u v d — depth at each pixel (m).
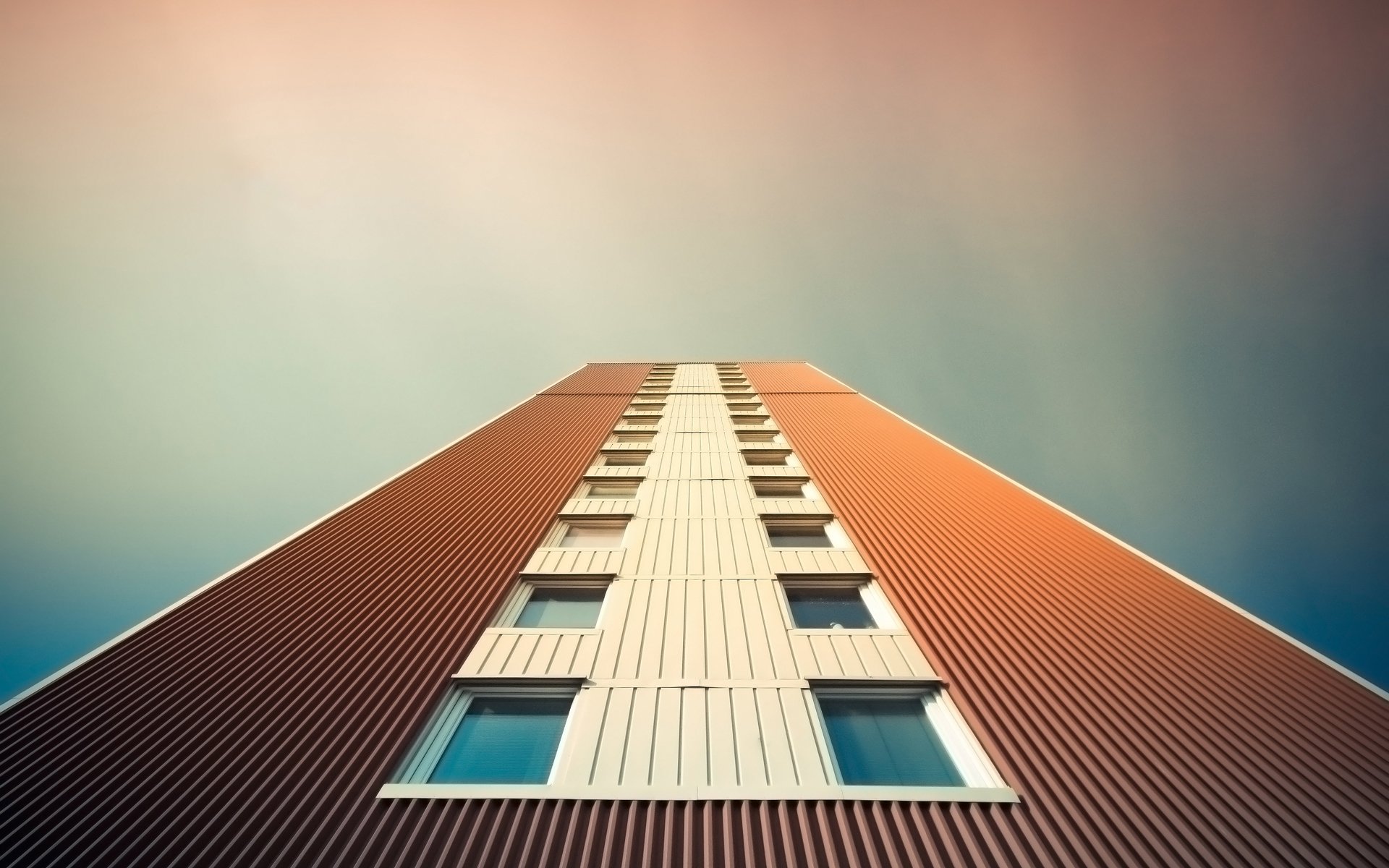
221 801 5.86
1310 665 8.08
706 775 6.20
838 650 8.41
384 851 5.43
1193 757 6.61
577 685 7.65
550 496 13.77
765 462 17.08
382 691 7.39
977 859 5.42
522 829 5.65
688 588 10.00
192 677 7.43
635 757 6.41
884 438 18.58
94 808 5.73
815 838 5.57
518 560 10.84
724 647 8.41
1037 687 7.61
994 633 8.76
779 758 6.43
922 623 8.99
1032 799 6.06
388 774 6.34
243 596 9.12
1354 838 5.74
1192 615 9.23
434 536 11.55
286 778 6.12
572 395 24.83
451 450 16.11
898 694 7.73
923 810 5.91
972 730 7.01
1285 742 6.81
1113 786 6.23
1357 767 6.52
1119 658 8.23
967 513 13.02
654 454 17.31
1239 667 8.07
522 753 6.77
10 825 5.55
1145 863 5.43
